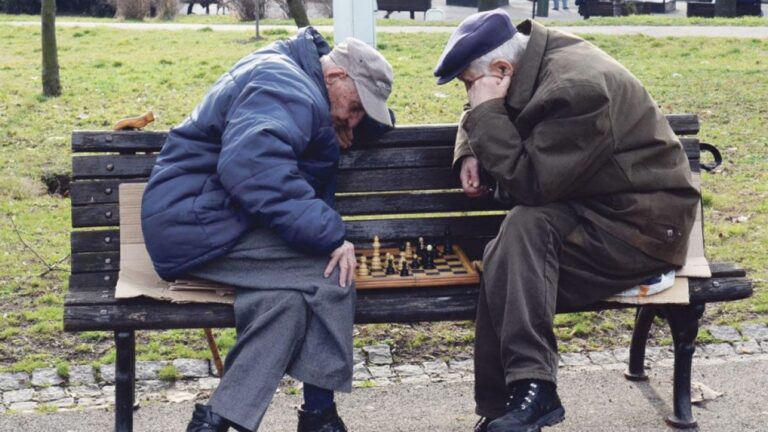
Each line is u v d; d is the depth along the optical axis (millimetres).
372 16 8070
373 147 4457
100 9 28219
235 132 3693
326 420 3750
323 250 3697
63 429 4270
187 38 17250
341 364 3691
